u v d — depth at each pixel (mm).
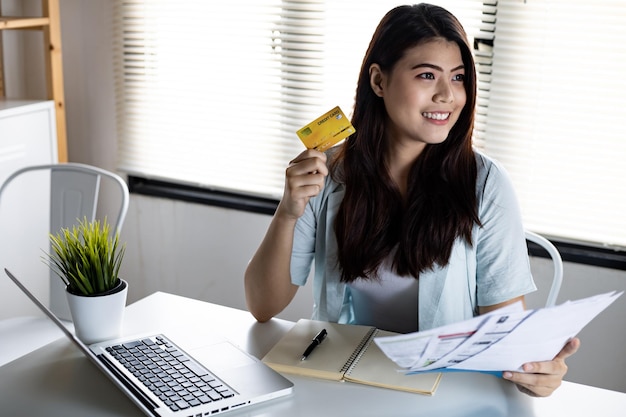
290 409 1169
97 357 1285
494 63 2197
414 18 1424
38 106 2527
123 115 2797
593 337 2248
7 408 1172
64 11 2811
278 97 2506
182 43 2623
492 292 1529
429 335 1008
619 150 2113
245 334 1449
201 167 2693
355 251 1538
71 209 2070
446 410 1170
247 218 2662
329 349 1351
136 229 2891
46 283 2664
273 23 2471
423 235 1481
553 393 1228
